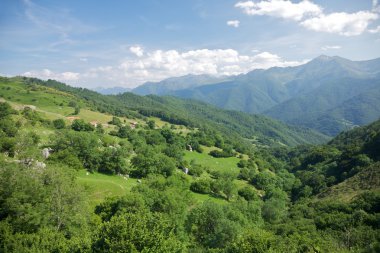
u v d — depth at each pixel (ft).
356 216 173.47
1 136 302.86
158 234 85.92
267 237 108.47
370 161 360.07
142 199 178.19
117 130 568.41
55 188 143.84
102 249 82.94
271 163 638.94
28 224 125.70
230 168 510.17
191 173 420.36
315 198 306.96
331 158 507.30
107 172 326.24
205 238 170.91
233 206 230.89
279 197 383.24
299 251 112.06
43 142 350.23
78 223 138.92
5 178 134.51
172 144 517.55
